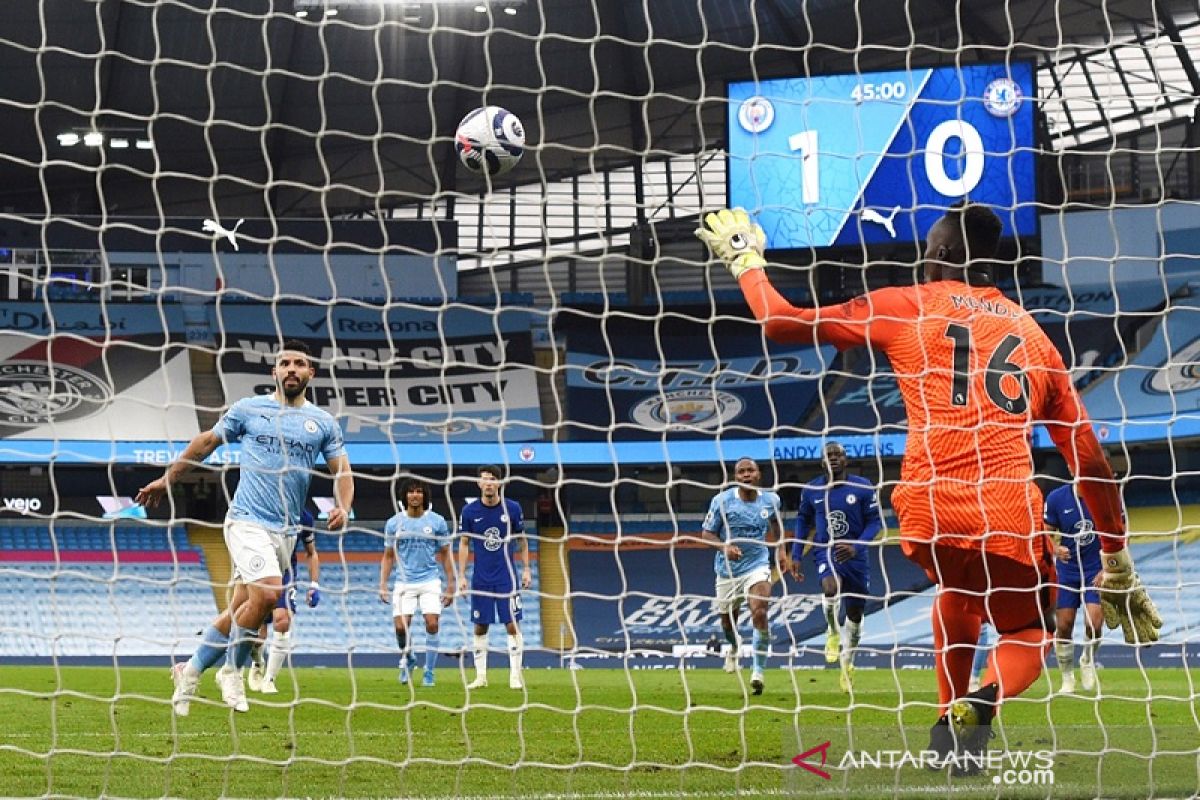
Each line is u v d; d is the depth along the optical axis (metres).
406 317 58.06
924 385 9.97
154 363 56.25
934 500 9.80
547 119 60.53
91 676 30.66
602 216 61.16
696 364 58.22
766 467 55.44
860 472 55.66
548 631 49.81
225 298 57.38
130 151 59.81
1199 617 45.78
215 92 55.62
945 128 47.31
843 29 54.06
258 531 14.32
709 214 10.59
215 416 55.25
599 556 54.22
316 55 53.84
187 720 16.64
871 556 49.84
